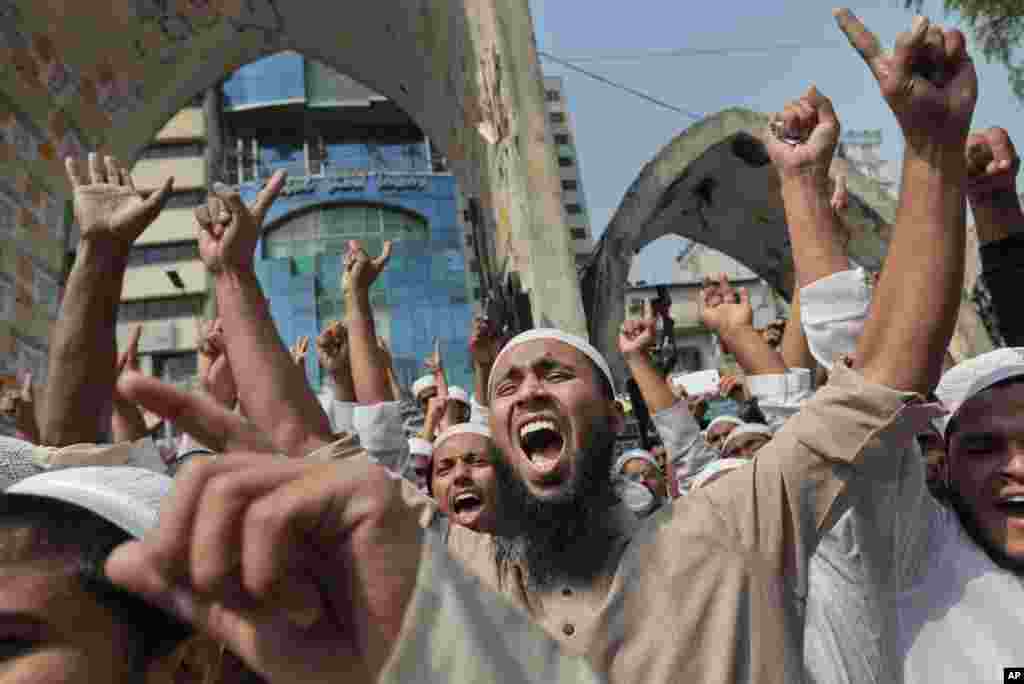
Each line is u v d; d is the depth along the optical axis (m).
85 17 10.91
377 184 57.41
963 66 1.69
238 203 1.96
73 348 2.06
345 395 3.53
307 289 52.28
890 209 11.82
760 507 1.79
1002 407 2.05
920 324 1.69
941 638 1.98
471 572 0.55
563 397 2.38
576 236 62.75
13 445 1.90
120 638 0.72
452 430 3.33
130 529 0.76
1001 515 2.04
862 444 1.70
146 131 12.71
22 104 10.09
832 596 2.11
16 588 0.70
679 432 3.74
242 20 12.79
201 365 3.50
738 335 3.31
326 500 0.52
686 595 1.73
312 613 0.52
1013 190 2.61
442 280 54.06
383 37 12.90
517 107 8.47
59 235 10.58
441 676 0.50
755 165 11.62
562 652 0.55
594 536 2.12
